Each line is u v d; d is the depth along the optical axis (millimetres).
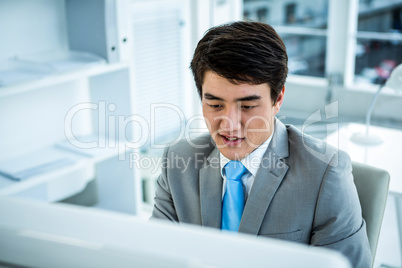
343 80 3752
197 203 1199
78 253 543
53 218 579
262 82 920
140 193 2838
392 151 2357
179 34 3582
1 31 2418
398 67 2424
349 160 1126
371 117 3650
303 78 3924
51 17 2600
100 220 565
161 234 544
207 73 926
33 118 2605
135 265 524
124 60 2604
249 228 1103
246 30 926
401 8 3494
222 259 521
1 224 582
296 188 1092
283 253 508
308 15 3783
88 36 2572
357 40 3672
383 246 2730
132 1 3207
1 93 2127
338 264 492
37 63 2367
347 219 1073
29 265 567
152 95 3496
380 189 1321
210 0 3686
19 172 2328
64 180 2789
